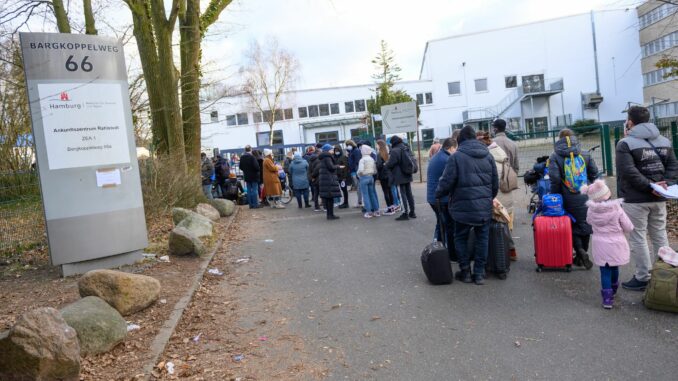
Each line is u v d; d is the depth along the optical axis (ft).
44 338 12.05
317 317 18.19
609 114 158.61
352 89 174.29
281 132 174.60
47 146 24.73
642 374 12.53
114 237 26.45
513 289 19.76
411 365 13.83
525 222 33.04
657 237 18.57
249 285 23.07
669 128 31.63
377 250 28.55
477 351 14.43
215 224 39.73
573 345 14.40
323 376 13.47
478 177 20.24
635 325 15.46
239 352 15.31
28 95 24.32
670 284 15.97
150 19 46.01
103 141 26.30
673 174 18.22
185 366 14.32
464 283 21.01
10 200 29.68
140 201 27.63
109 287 18.02
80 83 25.59
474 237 21.75
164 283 22.62
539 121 161.58
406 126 65.10
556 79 159.33
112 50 26.76
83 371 13.67
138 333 16.51
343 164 49.32
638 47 156.25
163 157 42.11
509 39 163.12
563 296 18.54
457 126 166.71
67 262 25.17
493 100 164.86
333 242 31.96
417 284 21.39
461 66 165.78
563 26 159.63
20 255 29.50
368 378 13.23
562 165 21.68
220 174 62.13
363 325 17.07
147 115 51.80
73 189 25.35
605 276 16.89
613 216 16.58
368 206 41.19
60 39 25.07
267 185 54.49
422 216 39.24
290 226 40.34
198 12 48.75
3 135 42.50
